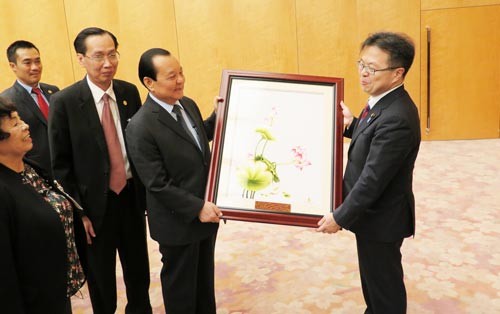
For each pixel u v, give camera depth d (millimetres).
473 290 3111
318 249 3830
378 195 2184
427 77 6242
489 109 6305
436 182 4988
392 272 2406
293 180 2416
